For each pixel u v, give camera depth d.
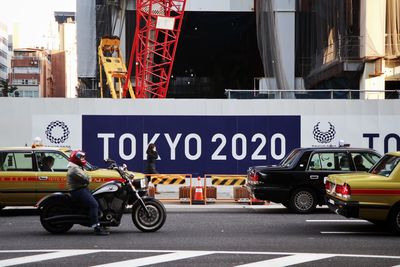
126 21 47.31
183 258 8.97
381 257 9.09
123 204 11.52
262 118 20.58
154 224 11.74
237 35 57.25
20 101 20.31
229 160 20.55
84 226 12.32
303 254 9.33
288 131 20.58
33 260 8.79
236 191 17.70
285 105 20.61
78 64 49.19
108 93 48.31
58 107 20.41
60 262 8.64
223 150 20.58
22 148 14.66
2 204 14.34
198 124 20.58
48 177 14.35
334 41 39.09
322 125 20.59
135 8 46.88
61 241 10.62
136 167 20.48
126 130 20.53
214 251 9.59
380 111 20.61
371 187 11.00
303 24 44.69
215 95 62.75
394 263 8.62
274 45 44.94
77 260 8.80
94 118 20.48
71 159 11.24
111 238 10.97
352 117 20.61
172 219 13.88
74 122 20.44
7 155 14.51
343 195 11.17
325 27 40.75
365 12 36.53
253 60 60.44
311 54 43.78
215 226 12.63
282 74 44.66
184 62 61.94
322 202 15.09
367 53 36.53
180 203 17.73
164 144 20.52
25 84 139.88
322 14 41.25
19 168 14.45
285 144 20.58
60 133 20.39
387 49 36.84
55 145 20.36
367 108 20.62
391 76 37.78
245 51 59.75
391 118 20.61
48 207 11.47
